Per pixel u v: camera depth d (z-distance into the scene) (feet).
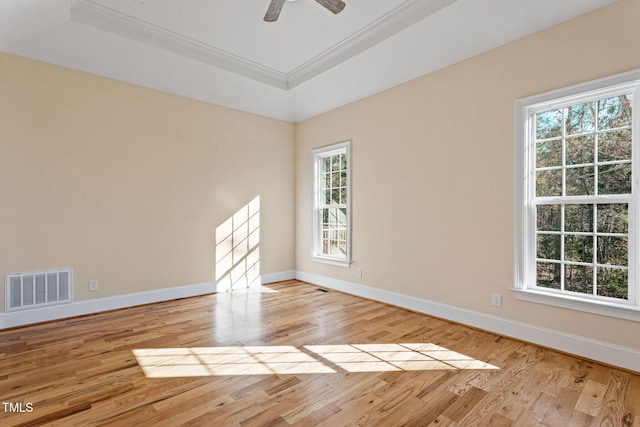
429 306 11.46
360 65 12.35
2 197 10.03
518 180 9.24
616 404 6.15
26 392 6.53
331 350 8.63
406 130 12.30
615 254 7.93
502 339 9.32
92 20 9.97
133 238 12.57
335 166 15.92
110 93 12.01
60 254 11.02
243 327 10.36
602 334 7.77
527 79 9.06
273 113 16.62
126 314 11.62
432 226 11.43
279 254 17.35
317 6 9.54
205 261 14.55
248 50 12.18
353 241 14.47
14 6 7.72
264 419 5.74
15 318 10.20
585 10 7.97
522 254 9.20
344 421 5.70
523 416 5.83
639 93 7.39
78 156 11.35
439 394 6.54
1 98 10.01
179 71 12.62
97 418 5.72
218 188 14.98
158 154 13.19
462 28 9.55
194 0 9.25
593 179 8.27
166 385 6.85
